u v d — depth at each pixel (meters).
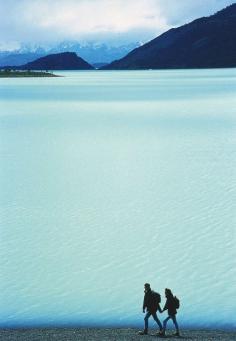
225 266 31.12
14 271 31.19
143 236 36.78
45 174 57.66
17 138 85.00
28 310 26.33
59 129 95.75
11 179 55.62
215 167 58.72
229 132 85.38
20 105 151.38
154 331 23.23
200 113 118.38
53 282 29.56
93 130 93.38
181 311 25.83
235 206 43.41
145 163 62.38
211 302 26.77
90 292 28.23
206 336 22.22
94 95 189.88
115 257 32.97
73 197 47.91
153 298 22.59
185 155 66.50
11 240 36.59
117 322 24.88
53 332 23.03
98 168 60.28
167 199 46.31
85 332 23.05
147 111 127.12
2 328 24.08
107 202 45.91
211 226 38.47
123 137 83.94
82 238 36.72
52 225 39.78
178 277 29.78
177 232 37.34
